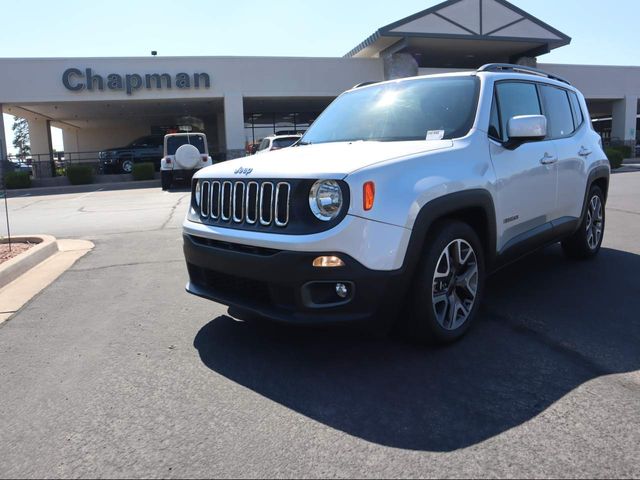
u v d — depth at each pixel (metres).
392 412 2.95
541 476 2.36
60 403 3.21
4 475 2.53
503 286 5.26
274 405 3.08
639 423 2.76
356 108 4.87
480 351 3.71
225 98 25.67
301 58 26.22
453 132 4.08
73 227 10.61
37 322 4.70
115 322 4.61
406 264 3.34
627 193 13.34
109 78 24.52
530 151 4.62
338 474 2.43
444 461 2.50
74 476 2.50
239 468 2.50
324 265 3.17
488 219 4.00
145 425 2.92
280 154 3.96
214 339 4.12
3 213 14.28
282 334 4.15
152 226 10.27
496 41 26.64
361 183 3.20
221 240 3.67
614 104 32.25
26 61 23.91
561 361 3.53
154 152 29.55
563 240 6.05
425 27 25.25
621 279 5.37
